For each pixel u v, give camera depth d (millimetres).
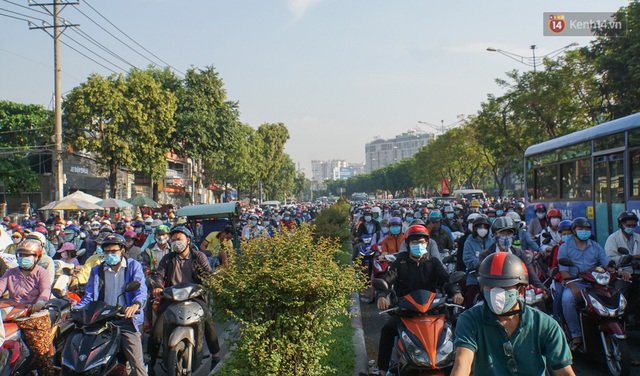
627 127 11078
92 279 6344
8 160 31859
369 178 157875
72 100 31156
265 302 5191
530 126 30859
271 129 82562
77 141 30969
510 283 2846
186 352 6340
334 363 6855
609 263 7309
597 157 12461
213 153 41906
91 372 5387
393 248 10391
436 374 5047
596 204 12453
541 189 16391
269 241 5574
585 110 28875
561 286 7352
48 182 35625
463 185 74188
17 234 13039
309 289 5180
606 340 6680
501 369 2910
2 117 34406
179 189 55781
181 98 40531
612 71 20750
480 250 7742
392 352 6375
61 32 24531
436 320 5320
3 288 6242
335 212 22469
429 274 6074
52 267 7270
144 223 14922
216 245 11648
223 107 42906
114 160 32188
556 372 2885
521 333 2904
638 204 10625
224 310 5375
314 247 5727
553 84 28812
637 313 7715
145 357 7777
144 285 6305
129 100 32062
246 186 67375
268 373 5090
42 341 6312
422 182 81000
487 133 37031
